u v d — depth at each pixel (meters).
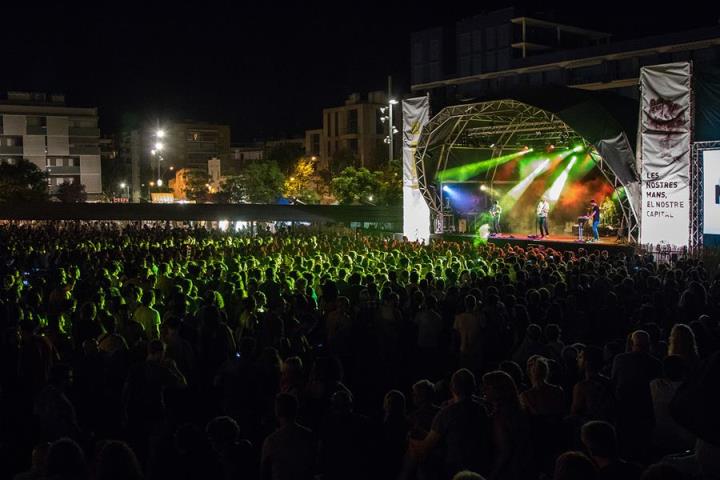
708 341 9.20
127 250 23.69
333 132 105.75
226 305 13.04
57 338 10.10
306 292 13.79
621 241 30.02
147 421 8.06
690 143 24.95
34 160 105.56
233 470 5.74
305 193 77.38
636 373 7.28
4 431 8.74
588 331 11.66
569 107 27.47
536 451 6.55
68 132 108.00
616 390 7.30
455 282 16.36
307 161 89.81
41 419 7.53
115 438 8.75
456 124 34.00
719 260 22.45
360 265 18.34
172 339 9.73
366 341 11.58
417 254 22.16
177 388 7.68
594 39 76.44
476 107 31.00
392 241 27.30
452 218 37.69
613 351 8.80
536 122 34.09
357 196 58.47
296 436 5.91
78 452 4.91
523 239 34.03
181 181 103.19
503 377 5.98
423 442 5.94
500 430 5.86
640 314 10.95
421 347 11.79
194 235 35.59
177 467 5.53
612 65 62.12
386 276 15.17
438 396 7.97
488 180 39.38
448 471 5.77
